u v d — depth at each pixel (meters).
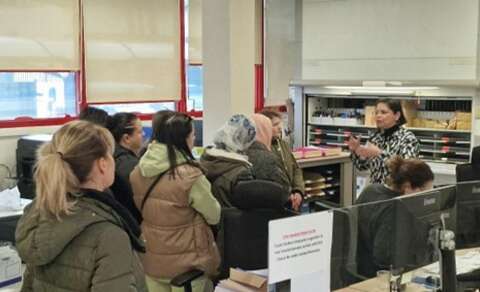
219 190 3.00
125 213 1.69
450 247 1.96
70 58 5.54
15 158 5.14
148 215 2.71
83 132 1.66
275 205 2.83
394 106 3.72
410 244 2.02
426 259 2.09
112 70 5.92
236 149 3.14
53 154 1.62
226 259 2.86
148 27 6.21
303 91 5.62
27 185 4.73
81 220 1.57
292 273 1.54
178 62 6.55
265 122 3.67
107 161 1.69
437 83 4.73
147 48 6.23
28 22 5.18
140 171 2.72
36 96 5.37
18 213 3.75
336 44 5.31
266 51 7.00
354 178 4.82
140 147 3.46
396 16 4.92
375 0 5.02
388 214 1.93
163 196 2.65
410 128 5.04
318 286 1.63
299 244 1.55
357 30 5.16
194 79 6.77
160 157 2.66
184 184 2.63
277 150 3.92
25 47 5.17
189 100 6.74
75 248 1.57
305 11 5.50
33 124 5.30
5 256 3.38
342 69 5.30
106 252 1.56
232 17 4.58
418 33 4.82
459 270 2.32
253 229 2.83
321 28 5.39
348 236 1.75
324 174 4.78
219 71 4.67
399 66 4.95
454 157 4.86
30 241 1.59
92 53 5.72
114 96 5.96
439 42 4.71
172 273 2.68
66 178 1.59
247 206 2.80
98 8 5.73
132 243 1.69
